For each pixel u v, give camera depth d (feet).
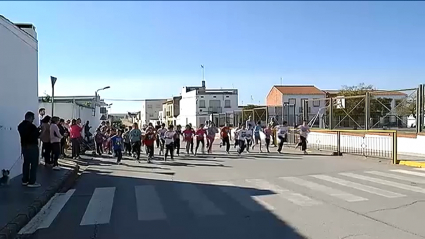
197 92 229.66
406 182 38.55
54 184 36.52
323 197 31.30
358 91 176.35
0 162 36.11
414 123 63.93
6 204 27.99
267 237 21.03
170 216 26.03
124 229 23.20
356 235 21.03
